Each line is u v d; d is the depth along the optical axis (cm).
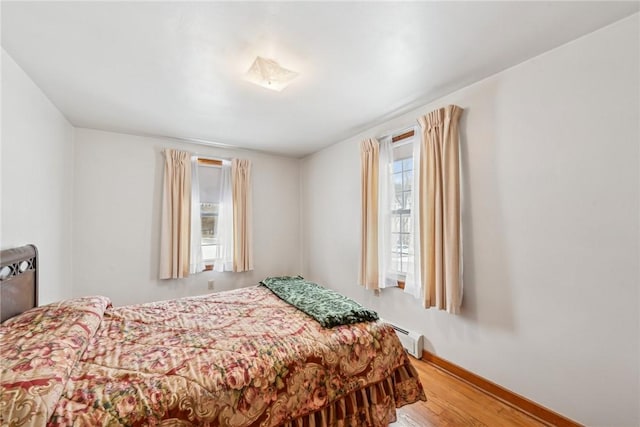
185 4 126
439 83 204
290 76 183
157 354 130
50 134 225
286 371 131
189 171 337
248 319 177
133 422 93
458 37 152
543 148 168
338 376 145
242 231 374
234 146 367
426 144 223
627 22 138
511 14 135
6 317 149
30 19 134
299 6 128
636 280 136
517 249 180
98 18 134
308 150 391
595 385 148
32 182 192
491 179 193
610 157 143
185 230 329
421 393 168
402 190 269
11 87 166
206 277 356
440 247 210
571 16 137
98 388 103
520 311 178
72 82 196
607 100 144
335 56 170
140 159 318
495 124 191
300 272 431
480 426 163
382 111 254
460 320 212
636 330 136
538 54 169
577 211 154
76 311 151
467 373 206
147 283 319
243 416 115
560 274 161
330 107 245
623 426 139
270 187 410
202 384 111
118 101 228
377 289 289
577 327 154
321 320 166
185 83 200
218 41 154
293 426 128
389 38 153
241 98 226
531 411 171
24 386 88
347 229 339
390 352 166
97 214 293
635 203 136
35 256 182
